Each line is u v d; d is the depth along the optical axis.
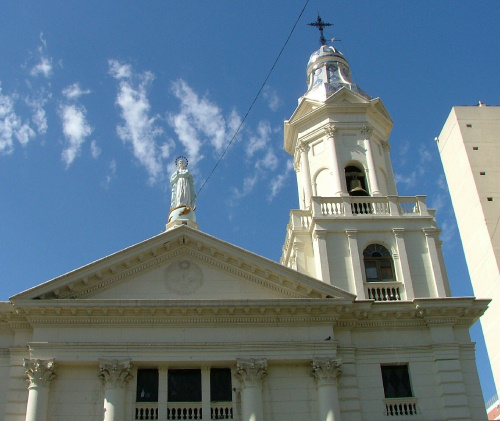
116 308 28.52
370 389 28.67
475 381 29.00
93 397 27.53
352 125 37.41
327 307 29.22
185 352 28.30
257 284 30.08
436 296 31.56
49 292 28.64
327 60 41.75
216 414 27.78
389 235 33.28
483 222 48.75
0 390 27.64
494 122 53.06
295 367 28.80
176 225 32.16
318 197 34.12
